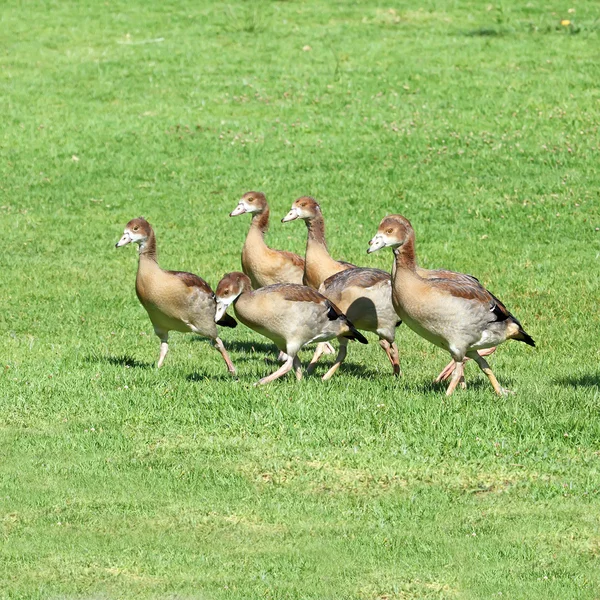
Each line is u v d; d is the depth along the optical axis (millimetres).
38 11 62938
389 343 23016
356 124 45812
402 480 16688
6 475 16828
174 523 15297
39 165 42812
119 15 62062
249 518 15469
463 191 39062
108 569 14023
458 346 19844
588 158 41375
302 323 20828
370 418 18719
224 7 63188
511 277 31234
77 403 20031
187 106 48562
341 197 39000
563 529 15102
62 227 37094
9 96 49906
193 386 20844
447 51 54500
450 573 13867
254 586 13547
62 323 27938
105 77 52406
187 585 13578
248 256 26031
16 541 14742
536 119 45469
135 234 22188
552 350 25516
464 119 45812
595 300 29234
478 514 15586
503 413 18906
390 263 33406
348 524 15297
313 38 57438
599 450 17656
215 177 41375
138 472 16953
